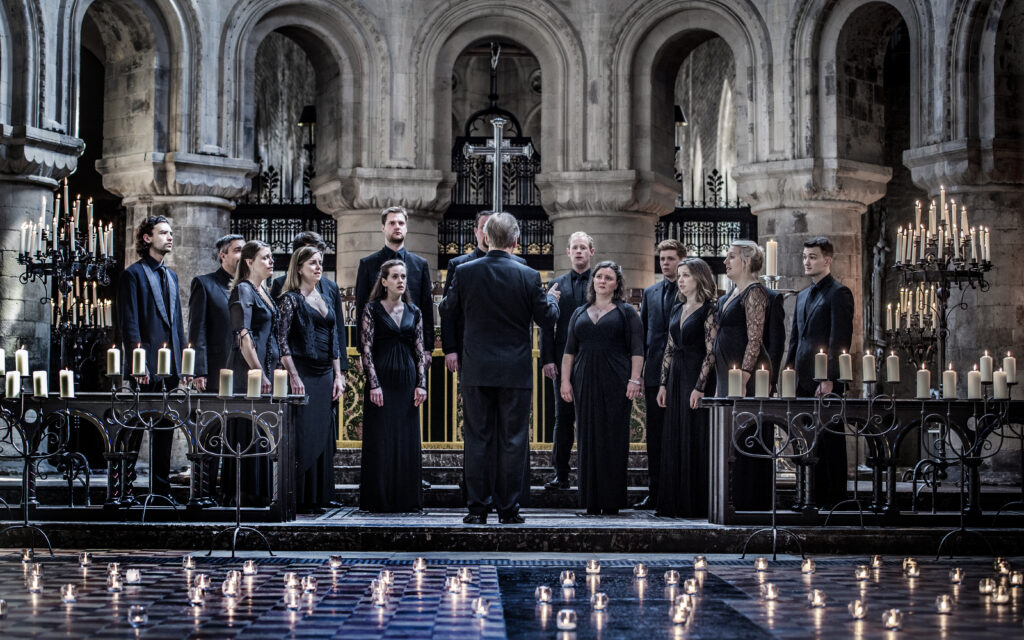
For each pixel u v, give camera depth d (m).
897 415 9.66
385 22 19.03
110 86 18.34
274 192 27.62
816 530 9.28
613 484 10.77
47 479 13.77
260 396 9.39
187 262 17.97
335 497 11.91
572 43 19.05
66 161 16.20
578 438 10.91
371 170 18.83
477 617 6.27
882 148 18.45
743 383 10.39
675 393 10.64
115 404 9.59
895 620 6.02
